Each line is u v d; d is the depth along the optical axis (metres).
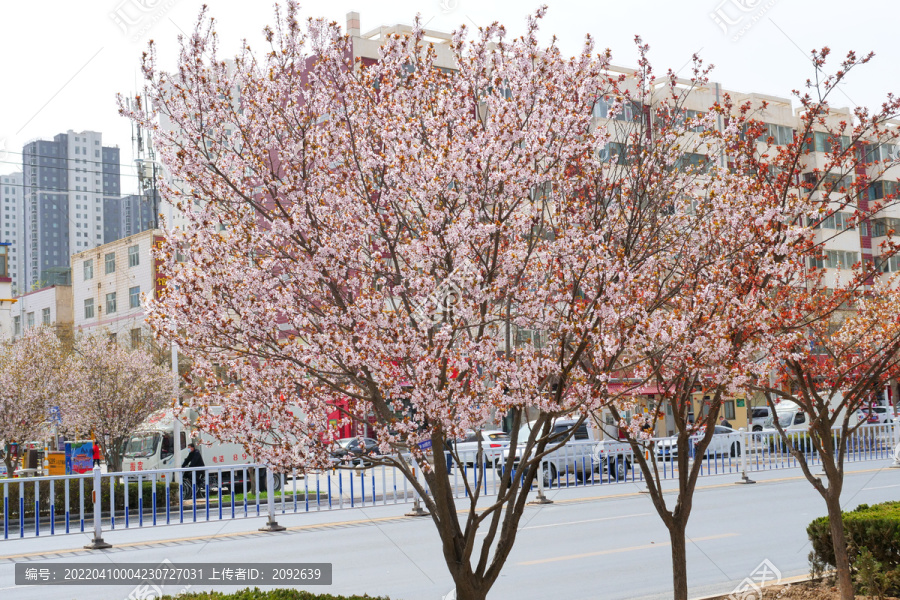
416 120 6.14
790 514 16.19
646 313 5.81
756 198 6.79
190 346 5.87
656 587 10.26
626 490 20.97
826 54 7.49
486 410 5.54
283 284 5.79
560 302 5.93
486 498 18.83
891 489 19.61
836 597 8.52
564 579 10.81
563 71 6.33
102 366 25.69
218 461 24.94
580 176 6.28
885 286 9.85
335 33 6.32
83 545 14.13
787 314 7.72
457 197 5.78
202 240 5.80
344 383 6.27
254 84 6.16
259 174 5.89
